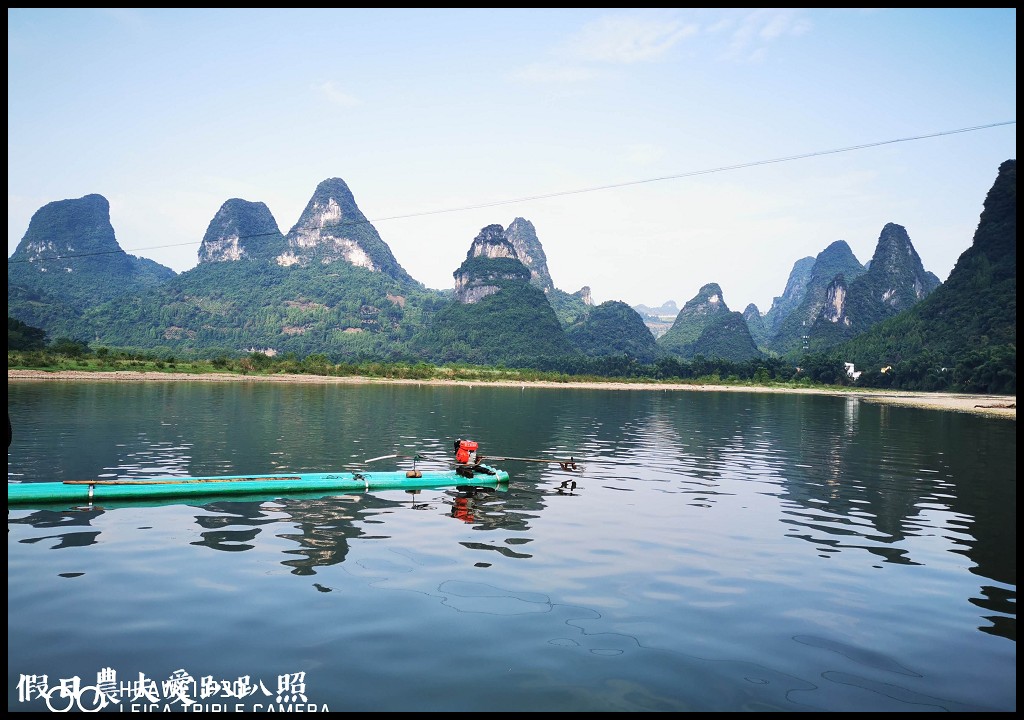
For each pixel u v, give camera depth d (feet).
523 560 44.06
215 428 116.78
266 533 48.91
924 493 74.13
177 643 30.25
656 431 142.82
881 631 34.40
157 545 45.09
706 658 30.58
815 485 77.82
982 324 577.02
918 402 319.06
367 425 133.08
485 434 124.77
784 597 38.88
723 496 69.31
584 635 32.45
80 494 57.06
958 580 42.83
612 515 58.54
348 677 27.55
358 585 38.17
